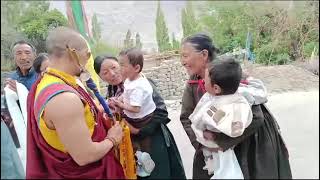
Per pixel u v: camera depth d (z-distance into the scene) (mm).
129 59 2293
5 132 1981
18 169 1994
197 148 2102
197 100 2119
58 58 1889
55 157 1845
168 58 5750
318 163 2240
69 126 1771
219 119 1849
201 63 2076
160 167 2309
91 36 4992
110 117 2070
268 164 1935
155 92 2412
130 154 2121
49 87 1825
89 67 2527
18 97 2334
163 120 2365
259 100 1971
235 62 1886
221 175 1880
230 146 1893
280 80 3906
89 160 1828
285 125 2732
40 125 1833
